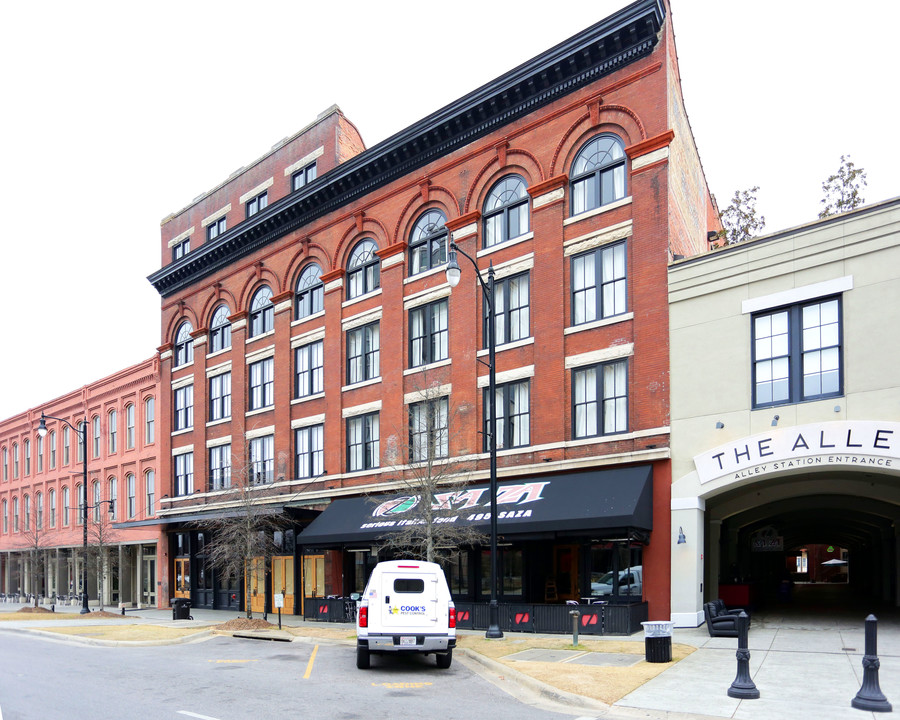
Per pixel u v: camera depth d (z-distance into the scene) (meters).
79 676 15.18
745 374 19.02
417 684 13.55
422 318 27.00
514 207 24.81
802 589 41.50
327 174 30.39
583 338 22.22
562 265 22.91
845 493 21.86
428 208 27.50
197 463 36.72
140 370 42.19
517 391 23.84
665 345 20.44
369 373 28.75
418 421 26.20
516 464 23.11
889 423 16.59
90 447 47.16
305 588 29.88
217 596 34.56
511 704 11.69
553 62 23.27
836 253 17.92
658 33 21.42
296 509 28.22
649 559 19.94
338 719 10.64
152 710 11.40
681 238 23.42
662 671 13.33
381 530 23.92
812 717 9.96
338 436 29.22
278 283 33.31
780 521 33.44
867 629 10.59
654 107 21.44
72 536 48.00
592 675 13.08
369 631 14.88
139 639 21.86
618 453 20.83
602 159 22.75
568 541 22.28
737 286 19.44
